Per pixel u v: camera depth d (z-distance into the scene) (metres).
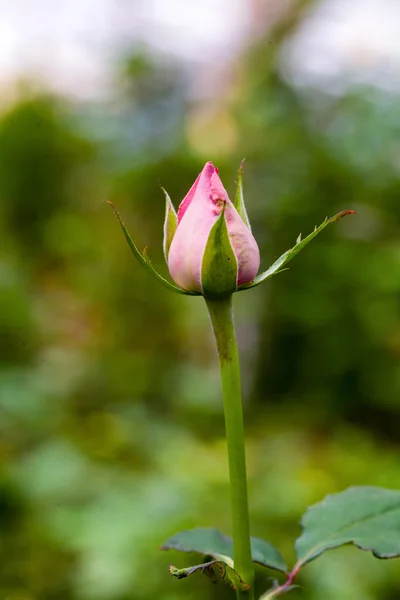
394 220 1.58
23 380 1.38
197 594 0.82
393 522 0.46
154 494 0.99
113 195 1.71
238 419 0.43
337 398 1.47
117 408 1.41
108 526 0.91
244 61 1.69
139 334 1.70
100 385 1.52
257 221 1.54
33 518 0.96
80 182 1.89
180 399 1.49
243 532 0.43
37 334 1.65
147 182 1.64
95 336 1.73
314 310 1.48
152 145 1.69
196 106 1.73
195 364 1.67
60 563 0.91
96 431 1.30
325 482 1.10
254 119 1.60
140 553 0.87
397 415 1.42
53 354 1.62
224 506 0.98
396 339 1.48
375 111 1.63
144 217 1.70
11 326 1.56
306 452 1.25
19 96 1.98
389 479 1.13
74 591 0.85
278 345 1.51
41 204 1.89
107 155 1.80
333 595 0.81
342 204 1.56
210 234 0.42
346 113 1.64
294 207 1.52
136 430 1.28
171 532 0.89
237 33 1.71
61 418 1.34
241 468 0.43
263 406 1.48
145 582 0.84
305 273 1.52
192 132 1.67
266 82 1.66
